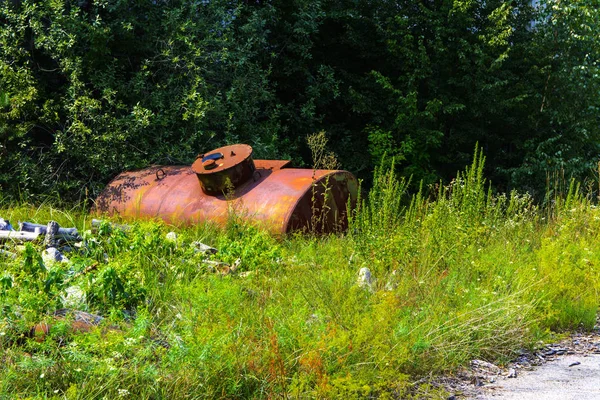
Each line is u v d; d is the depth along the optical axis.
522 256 8.39
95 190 14.38
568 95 18.86
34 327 4.74
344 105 20.02
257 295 6.01
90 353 4.60
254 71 16.53
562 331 7.00
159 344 4.89
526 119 19.56
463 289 6.75
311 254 8.38
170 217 11.27
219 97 15.40
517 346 6.13
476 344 5.87
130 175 12.81
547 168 18.23
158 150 14.58
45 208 12.48
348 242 8.73
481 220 9.12
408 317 5.82
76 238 8.06
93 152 14.15
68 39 14.32
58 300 5.11
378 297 6.14
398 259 7.51
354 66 20.58
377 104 19.67
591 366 5.81
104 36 14.18
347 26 19.28
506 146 20.77
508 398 4.91
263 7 17.81
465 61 18.78
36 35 14.91
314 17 17.89
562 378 5.44
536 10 20.30
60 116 15.30
